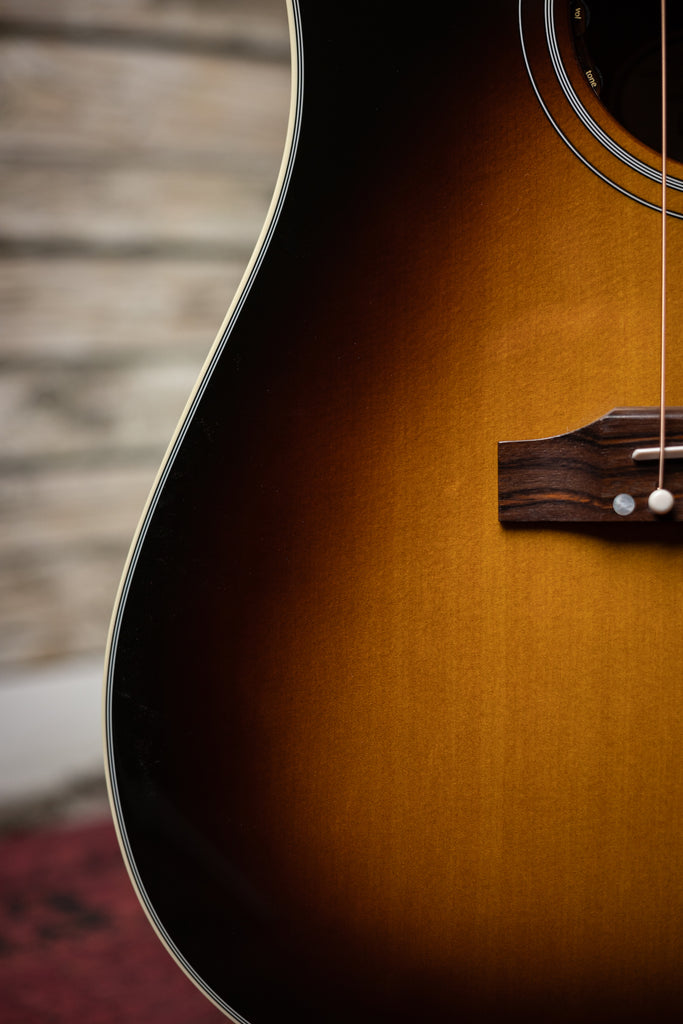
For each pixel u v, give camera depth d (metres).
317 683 0.59
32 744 0.93
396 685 0.59
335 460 0.59
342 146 0.59
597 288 0.59
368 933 0.59
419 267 0.59
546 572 0.59
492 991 0.59
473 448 0.59
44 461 0.93
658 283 0.59
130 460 0.97
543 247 0.59
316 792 0.59
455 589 0.59
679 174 0.59
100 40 0.89
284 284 0.59
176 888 0.59
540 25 0.59
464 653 0.59
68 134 0.89
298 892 0.59
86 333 0.93
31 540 0.93
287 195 0.59
